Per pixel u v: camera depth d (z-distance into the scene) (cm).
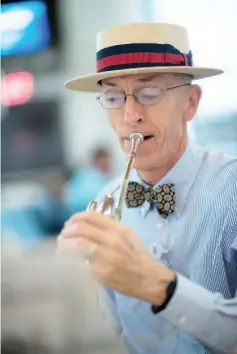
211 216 146
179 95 148
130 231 119
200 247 146
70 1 541
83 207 407
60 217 385
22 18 533
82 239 115
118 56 145
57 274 127
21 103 568
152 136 146
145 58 144
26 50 547
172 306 123
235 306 129
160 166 151
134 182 157
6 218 358
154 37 145
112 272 116
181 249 148
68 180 466
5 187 484
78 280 126
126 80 144
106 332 132
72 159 555
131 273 118
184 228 149
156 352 149
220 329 127
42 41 546
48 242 163
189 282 127
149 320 148
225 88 440
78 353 128
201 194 149
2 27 532
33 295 127
